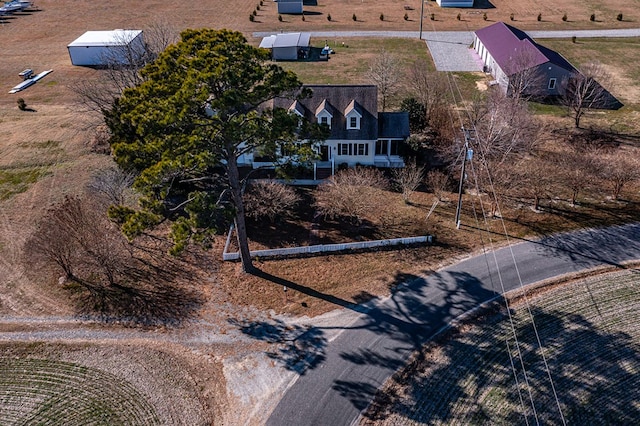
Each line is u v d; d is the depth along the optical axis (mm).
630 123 53125
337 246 36219
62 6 94438
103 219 37312
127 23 84062
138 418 25188
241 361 28172
